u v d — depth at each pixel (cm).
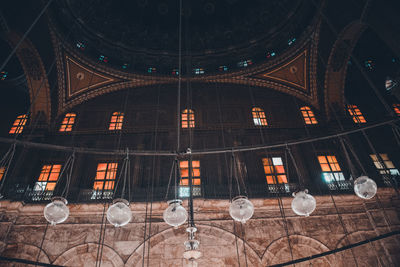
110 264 971
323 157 1312
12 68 1623
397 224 1031
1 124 1420
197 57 1805
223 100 1590
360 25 1116
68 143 1352
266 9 1725
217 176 1222
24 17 1168
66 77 1493
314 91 1523
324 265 993
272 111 1534
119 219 412
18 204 1031
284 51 1553
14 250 971
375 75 1650
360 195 436
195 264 970
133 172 1231
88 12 1586
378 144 1345
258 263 977
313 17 1347
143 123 1457
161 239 1022
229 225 1058
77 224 1043
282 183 1188
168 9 1838
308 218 1087
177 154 466
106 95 1619
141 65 1764
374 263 984
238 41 1802
